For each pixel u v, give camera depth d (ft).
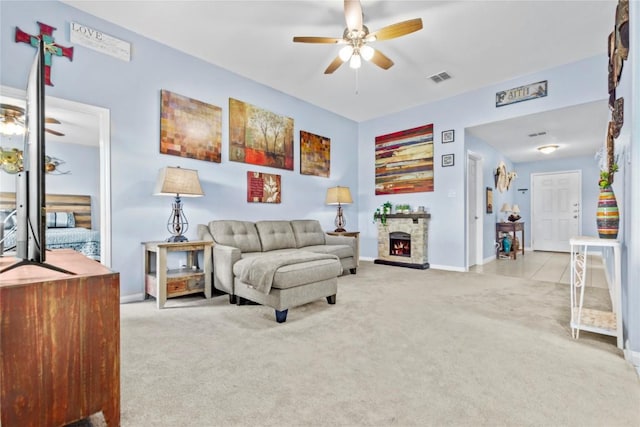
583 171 23.41
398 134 18.17
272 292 8.19
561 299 10.19
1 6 7.97
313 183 16.96
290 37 10.59
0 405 3.12
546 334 7.14
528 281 13.04
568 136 17.43
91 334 3.71
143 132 10.44
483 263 18.20
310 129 16.79
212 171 12.38
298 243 14.30
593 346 6.48
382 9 9.09
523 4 8.89
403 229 17.19
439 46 11.08
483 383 5.05
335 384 5.02
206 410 4.35
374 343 6.65
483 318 8.26
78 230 15.80
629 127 6.05
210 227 11.41
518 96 13.65
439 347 6.45
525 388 4.90
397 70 12.92
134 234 10.21
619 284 6.42
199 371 5.44
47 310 3.41
